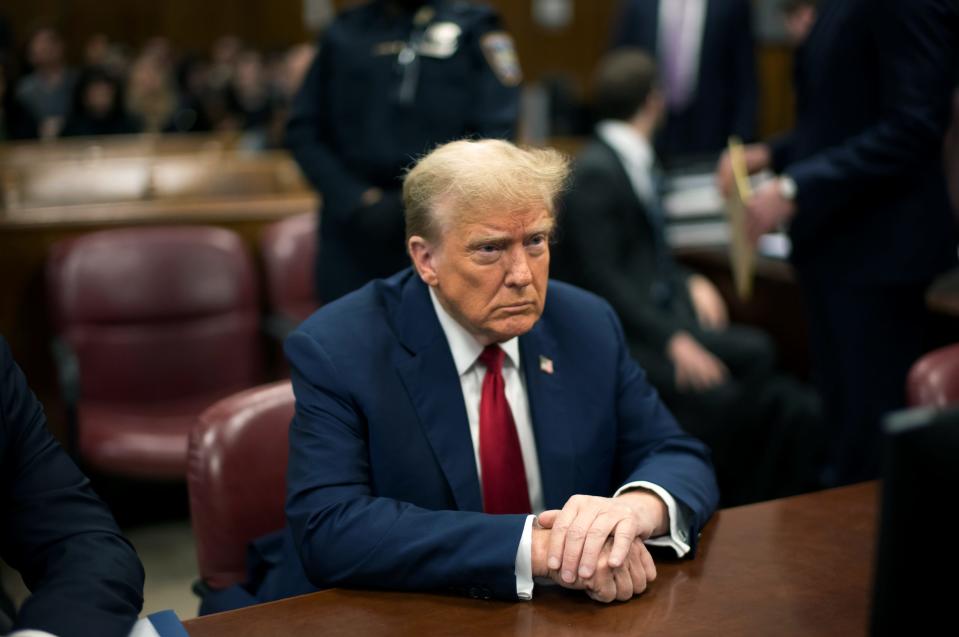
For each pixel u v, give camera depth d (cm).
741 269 269
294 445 147
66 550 130
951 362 182
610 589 124
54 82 834
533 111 682
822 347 275
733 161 264
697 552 138
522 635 118
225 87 875
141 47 1097
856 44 249
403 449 146
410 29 283
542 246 141
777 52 685
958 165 279
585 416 157
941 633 87
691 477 147
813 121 263
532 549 127
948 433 85
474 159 139
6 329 340
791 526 145
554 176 140
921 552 86
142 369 331
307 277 360
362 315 153
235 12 1114
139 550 325
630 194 328
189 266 336
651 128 340
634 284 330
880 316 259
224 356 340
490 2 1062
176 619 123
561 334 160
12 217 340
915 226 252
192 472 166
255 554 161
